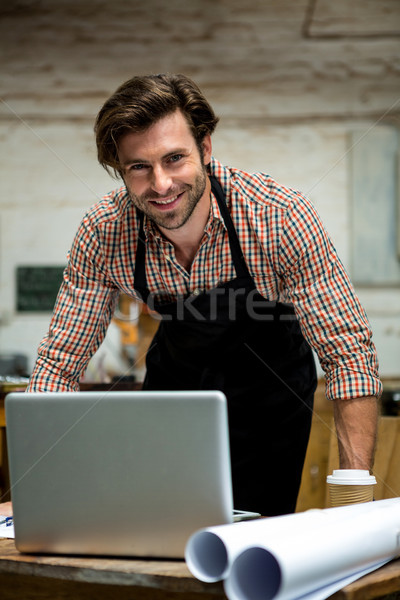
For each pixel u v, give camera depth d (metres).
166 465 1.04
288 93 5.03
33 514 1.09
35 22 5.09
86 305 1.62
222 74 5.05
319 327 1.49
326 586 0.92
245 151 5.09
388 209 4.94
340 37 4.97
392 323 4.86
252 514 1.23
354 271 4.95
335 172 5.00
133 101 1.32
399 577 0.99
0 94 5.16
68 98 5.15
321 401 2.59
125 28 5.07
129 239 1.59
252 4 4.98
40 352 1.62
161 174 1.35
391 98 4.97
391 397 3.13
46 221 5.21
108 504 1.06
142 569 0.99
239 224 1.54
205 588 0.94
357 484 1.19
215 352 1.71
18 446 1.09
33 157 5.20
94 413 1.06
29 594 1.07
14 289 5.16
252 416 1.77
